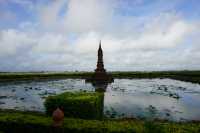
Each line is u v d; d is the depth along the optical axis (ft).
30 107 79.61
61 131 38.42
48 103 52.26
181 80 270.67
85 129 37.55
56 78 301.63
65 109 51.39
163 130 35.12
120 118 60.90
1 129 41.04
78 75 333.42
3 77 227.61
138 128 36.63
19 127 40.45
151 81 249.34
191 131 35.65
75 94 59.16
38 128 39.70
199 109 79.25
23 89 145.59
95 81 220.64
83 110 51.11
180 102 94.79
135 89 147.64
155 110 75.77
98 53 230.89
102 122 40.83
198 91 141.28
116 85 182.80
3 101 94.02
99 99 58.13
